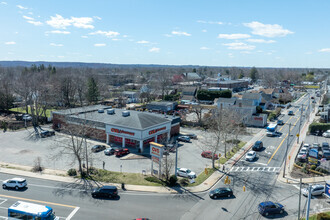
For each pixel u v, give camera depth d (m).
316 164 48.31
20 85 98.88
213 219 31.25
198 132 75.31
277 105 119.44
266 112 98.44
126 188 39.22
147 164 50.19
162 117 69.50
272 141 66.38
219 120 56.53
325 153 52.56
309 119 93.38
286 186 40.59
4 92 102.69
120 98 119.81
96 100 119.06
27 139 65.69
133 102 135.75
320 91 169.88
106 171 45.44
